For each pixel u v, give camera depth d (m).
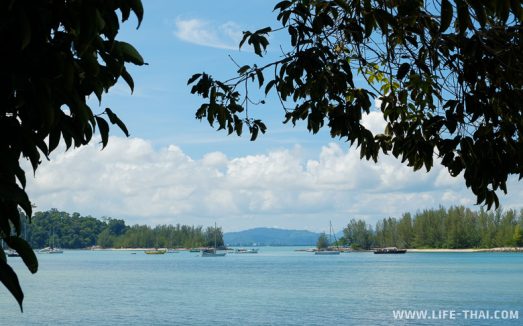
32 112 2.39
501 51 4.32
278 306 52.16
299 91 5.29
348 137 5.00
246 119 5.93
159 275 99.75
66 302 55.69
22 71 2.28
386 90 6.41
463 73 4.30
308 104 5.36
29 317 45.56
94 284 78.81
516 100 4.35
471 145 4.38
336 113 4.89
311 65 4.59
